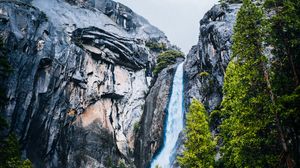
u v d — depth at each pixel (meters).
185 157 31.25
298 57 23.92
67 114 63.22
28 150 56.00
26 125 55.44
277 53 25.55
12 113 52.62
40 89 58.59
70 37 68.38
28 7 63.44
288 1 24.23
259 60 24.78
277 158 23.23
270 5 26.48
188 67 67.56
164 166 64.69
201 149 30.94
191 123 32.16
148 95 77.31
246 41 25.83
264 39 25.41
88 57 69.31
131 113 75.25
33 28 60.72
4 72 28.77
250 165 24.42
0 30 55.22
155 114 71.94
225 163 29.27
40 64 59.81
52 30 64.88
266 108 23.72
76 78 65.06
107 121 69.56
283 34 24.61
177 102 68.56
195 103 33.16
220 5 62.62
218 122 44.28
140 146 71.88
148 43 91.06
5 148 32.81
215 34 56.78
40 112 58.50
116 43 75.50
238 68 26.47
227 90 29.09
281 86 24.27
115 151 68.50
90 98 67.50
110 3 89.19
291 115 22.97
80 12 77.12
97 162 64.38
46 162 58.41
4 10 58.19
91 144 64.81
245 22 26.06
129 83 77.00
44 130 58.72
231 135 28.62
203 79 59.00
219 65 53.94
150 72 83.62
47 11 70.31
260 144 24.81
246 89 25.44
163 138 68.88
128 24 91.94
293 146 23.33
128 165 69.69
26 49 58.06
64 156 61.12
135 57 79.81
